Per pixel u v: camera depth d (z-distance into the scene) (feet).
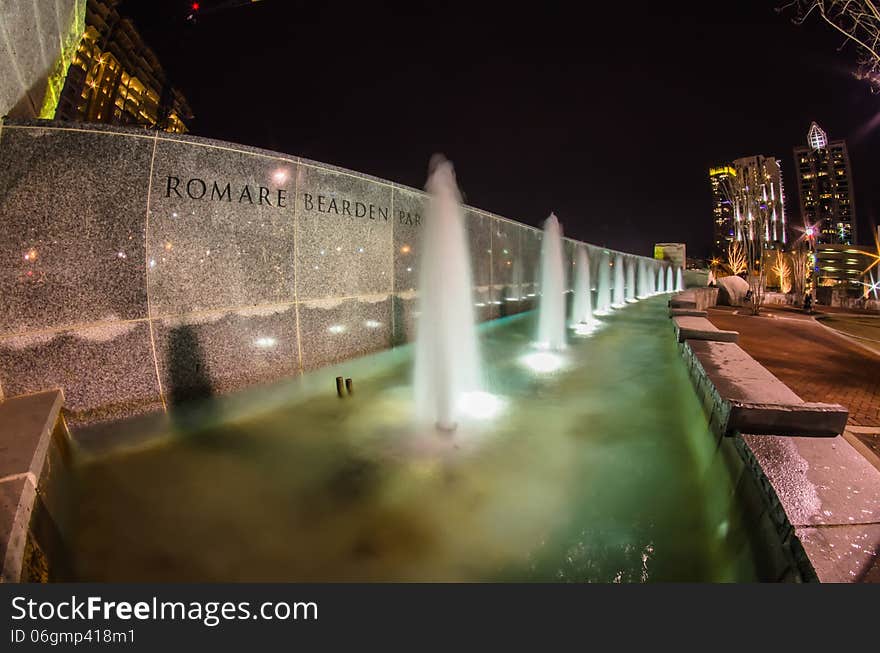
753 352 29.53
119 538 7.75
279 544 7.68
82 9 16.15
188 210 12.80
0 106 9.85
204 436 11.94
